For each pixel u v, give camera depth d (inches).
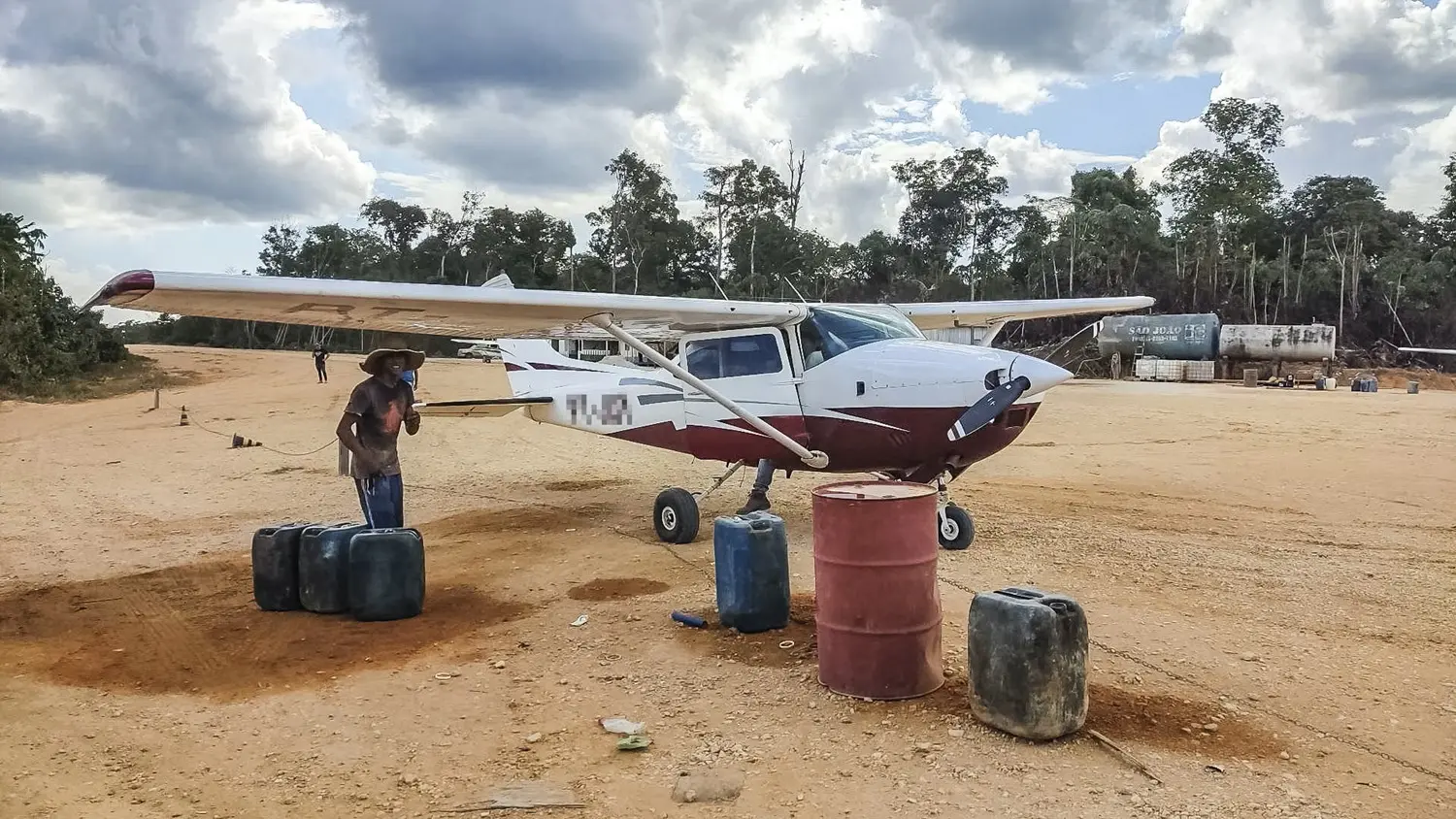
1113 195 2938.0
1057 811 126.1
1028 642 147.2
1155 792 131.3
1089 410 917.2
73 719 171.6
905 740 150.8
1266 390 1326.3
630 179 3282.5
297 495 466.0
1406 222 2802.7
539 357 427.2
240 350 2630.4
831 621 172.1
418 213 3927.2
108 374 1587.1
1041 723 146.8
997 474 505.7
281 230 3846.0
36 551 335.9
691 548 318.7
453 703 176.2
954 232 3048.7
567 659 199.9
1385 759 142.9
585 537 345.1
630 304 290.7
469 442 725.9
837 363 313.0
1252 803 128.0
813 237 3110.2
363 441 260.8
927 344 309.3
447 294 259.1
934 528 172.1
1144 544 313.6
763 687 177.8
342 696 181.0
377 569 231.8
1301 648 198.1
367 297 245.8
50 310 1620.3
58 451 683.4
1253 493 431.5
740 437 339.9
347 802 136.5
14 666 203.6
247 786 142.5
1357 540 322.7
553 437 762.8
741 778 138.7
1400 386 1584.6
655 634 215.3
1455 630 213.0
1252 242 2588.6
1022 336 2482.8
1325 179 2837.1
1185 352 1676.9
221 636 223.9
